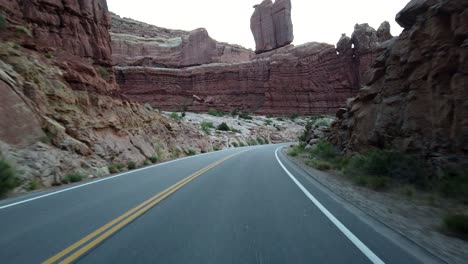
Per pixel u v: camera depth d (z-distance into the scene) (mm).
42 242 4520
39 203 7484
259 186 10078
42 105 15070
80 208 6855
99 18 26672
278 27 111625
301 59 92938
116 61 103062
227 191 9062
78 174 12523
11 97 13047
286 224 5496
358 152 17000
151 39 118312
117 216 6086
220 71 94750
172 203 7324
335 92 90812
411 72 13438
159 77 91000
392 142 13430
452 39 11359
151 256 3949
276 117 86500
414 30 13102
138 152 20641
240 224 5484
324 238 4707
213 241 4543
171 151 27125
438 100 11430
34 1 20891
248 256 3949
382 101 15266
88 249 4207
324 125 39625
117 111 22109
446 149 10555
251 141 57250
